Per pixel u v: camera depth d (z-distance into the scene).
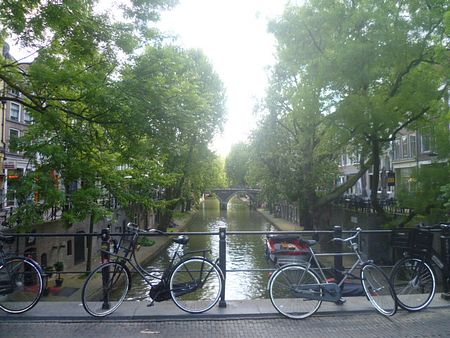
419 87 15.69
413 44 15.48
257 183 44.69
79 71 10.82
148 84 11.19
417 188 18.36
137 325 5.54
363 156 23.27
